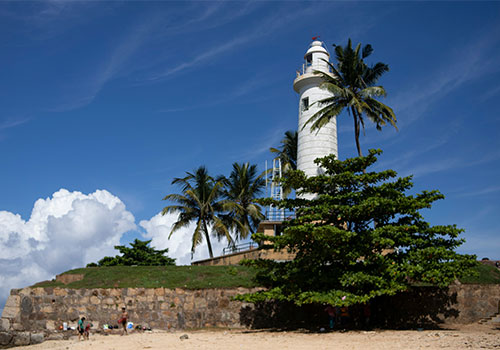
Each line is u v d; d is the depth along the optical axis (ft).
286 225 79.30
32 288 86.79
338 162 78.02
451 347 50.55
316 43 137.49
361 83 114.52
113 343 68.08
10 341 77.66
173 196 138.31
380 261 71.56
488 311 84.43
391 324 81.92
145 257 164.86
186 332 83.71
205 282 93.15
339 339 62.18
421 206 73.26
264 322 86.53
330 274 73.61
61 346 69.82
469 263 71.72
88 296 88.69
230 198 152.56
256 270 95.81
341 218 74.90
